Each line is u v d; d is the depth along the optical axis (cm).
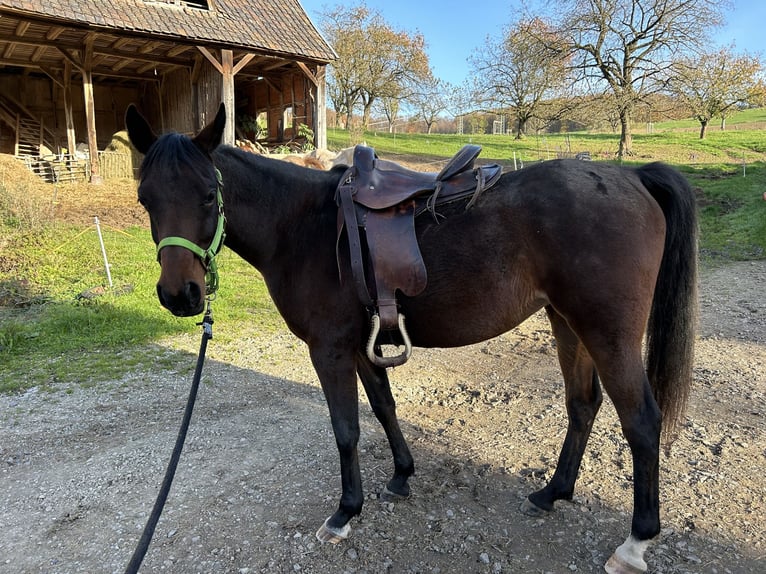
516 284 219
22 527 262
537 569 226
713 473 290
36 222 866
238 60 1560
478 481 292
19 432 360
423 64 3672
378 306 218
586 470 299
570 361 254
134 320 581
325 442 340
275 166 244
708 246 968
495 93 3303
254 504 275
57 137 1789
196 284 205
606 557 232
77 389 429
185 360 492
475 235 216
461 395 412
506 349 522
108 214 1064
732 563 224
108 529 258
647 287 211
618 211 209
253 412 387
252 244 241
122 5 1252
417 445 334
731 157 2323
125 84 1931
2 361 485
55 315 587
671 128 3947
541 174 222
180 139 206
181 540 248
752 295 668
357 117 4219
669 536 241
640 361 210
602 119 2544
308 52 1448
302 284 233
